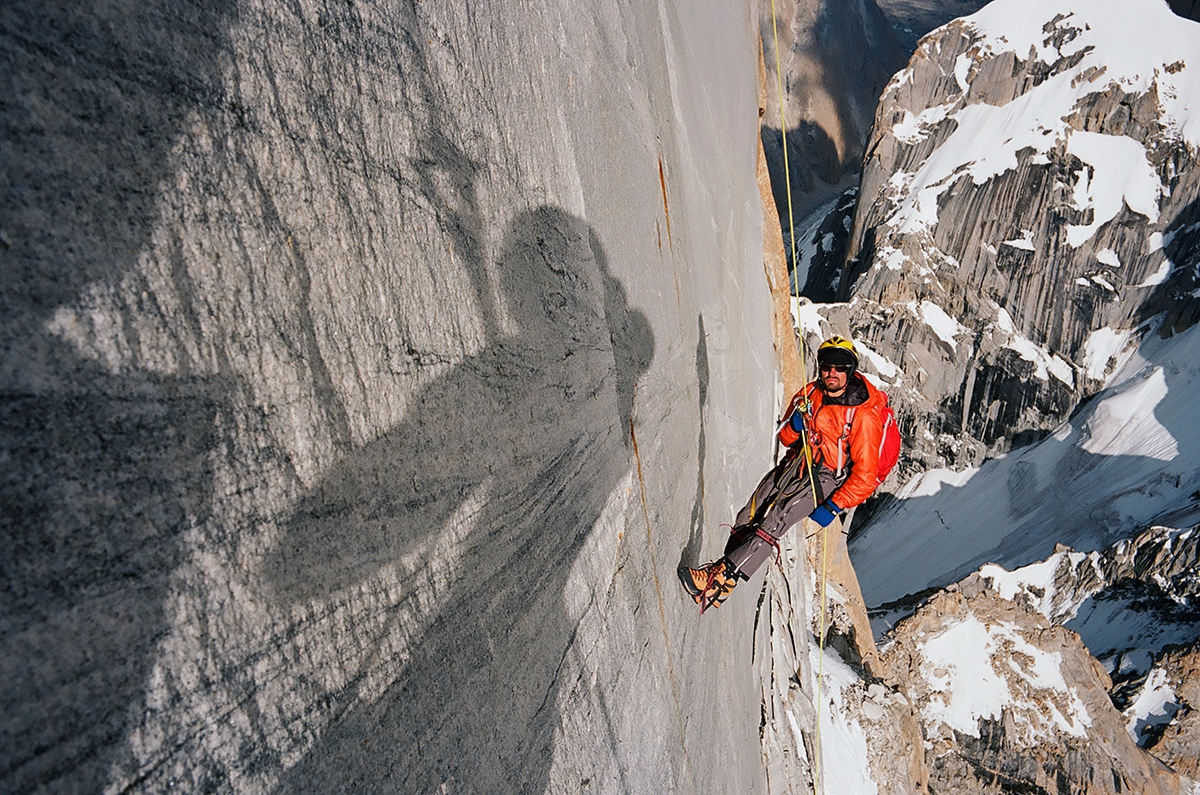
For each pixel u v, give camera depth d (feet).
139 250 2.86
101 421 2.62
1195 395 327.67
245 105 3.55
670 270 15.35
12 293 2.35
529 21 8.39
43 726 2.25
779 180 587.27
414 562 4.81
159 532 2.82
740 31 38.01
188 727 2.82
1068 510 321.32
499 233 6.88
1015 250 383.04
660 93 16.49
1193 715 162.71
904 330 380.17
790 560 53.47
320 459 3.88
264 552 3.37
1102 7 428.15
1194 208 363.35
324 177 4.15
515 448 6.81
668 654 12.12
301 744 3.43
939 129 443.32
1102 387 355.56
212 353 3.18
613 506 9.80
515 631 6.34
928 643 138.82
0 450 2.24
